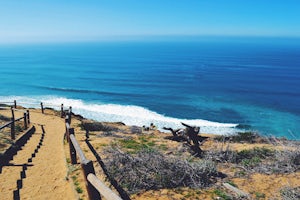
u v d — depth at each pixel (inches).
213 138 547.8
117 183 247.8
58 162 353.1
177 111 1893.5
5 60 6540.4
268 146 430.9
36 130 665.6
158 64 5477.4
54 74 3983.8
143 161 283.3
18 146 445.4
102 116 1656.0
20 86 2915.8
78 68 4798.2
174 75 3890.3
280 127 1551.4
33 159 374.3
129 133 620.7
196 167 274.5
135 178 250.5
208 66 5108.3
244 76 3818.9
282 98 2396.7
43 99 2222.0
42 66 5128.0
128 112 1806.1
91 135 521.0
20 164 347.6
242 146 441.4
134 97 2393.0
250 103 2190.0
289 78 3663.9
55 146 468.4
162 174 258.1
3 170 323.0
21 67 4943.4
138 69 4640.8
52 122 819.4
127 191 234.4
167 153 376.2
